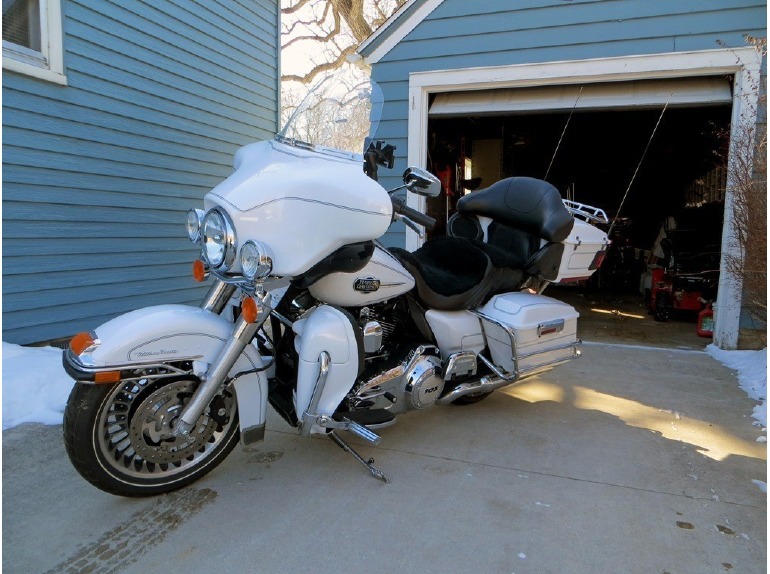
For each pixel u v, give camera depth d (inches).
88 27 202.2
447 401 117.9
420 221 103.8
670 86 211.6
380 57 239.5
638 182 441.4
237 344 87.7
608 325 258.1
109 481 87.0
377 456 112.3
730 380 166.4
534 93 229.0
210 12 272.5
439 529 86.1
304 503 93.3
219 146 285.9
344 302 101.3
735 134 195.9
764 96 185.8
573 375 171.6
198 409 86.5
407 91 237.9
